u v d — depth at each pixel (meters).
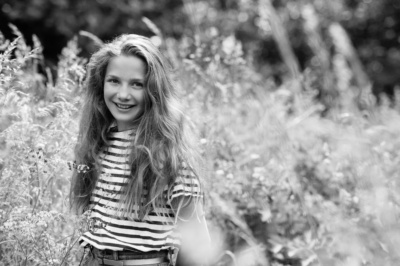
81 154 2.96
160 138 2.80
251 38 10.94
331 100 5.71
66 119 3.17
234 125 4.56
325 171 4.21
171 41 5.48
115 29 8.63
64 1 8.27
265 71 10.01
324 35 11.46
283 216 3.89
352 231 3.62
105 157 2.91
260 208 3.90
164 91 2.87
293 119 5.10
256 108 4.85
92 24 8.39
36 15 8.10
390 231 3.54
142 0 8.88
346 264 3.54
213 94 4.51
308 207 3.90
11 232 2.68
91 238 2.74
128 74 2.81
